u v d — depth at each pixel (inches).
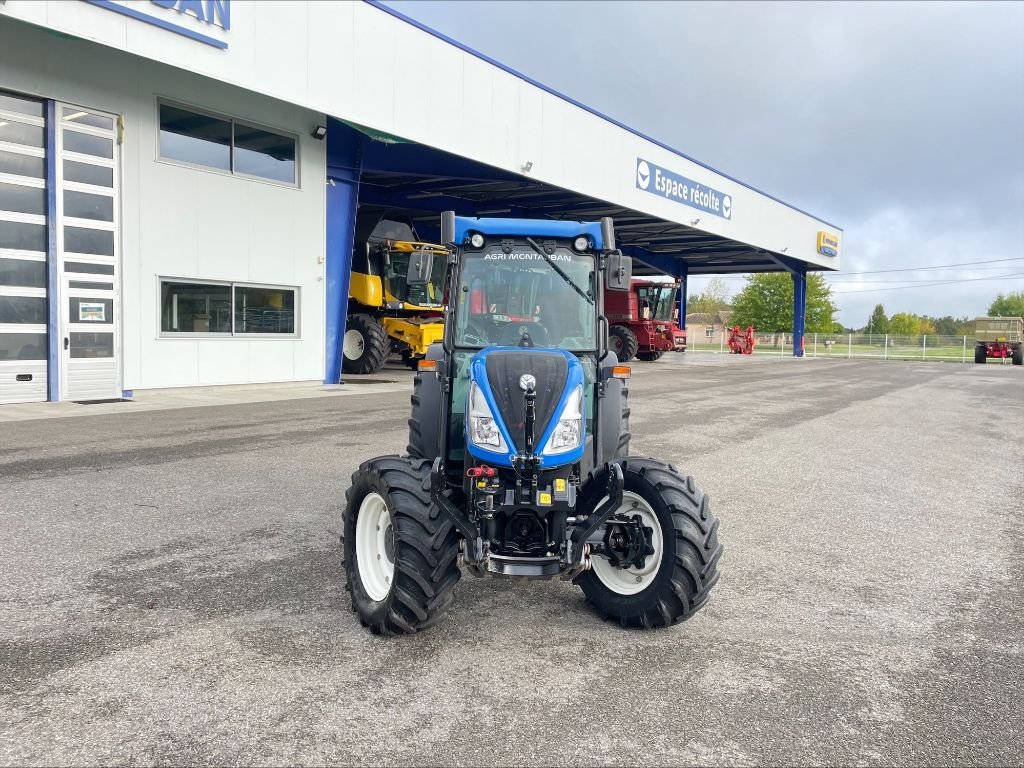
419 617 148.6
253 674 135.5
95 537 211.9
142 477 283.0
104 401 493.0
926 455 383.6
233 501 252.5
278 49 530.3
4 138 448.8
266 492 265.0
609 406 185.5
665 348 1302.9
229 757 109.7
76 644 145.8
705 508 160.1
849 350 2106.3
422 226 1224.2
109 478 280.4
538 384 154.2
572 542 150.9
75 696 126.1
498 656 146.1
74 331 485.7
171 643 147.2
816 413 555.2
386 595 153.7
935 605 177.9
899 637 159.2
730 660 146.6
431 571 147.9
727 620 167.2
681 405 585.6
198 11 480.1
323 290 644.1
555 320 185.8
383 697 128.6
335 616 162.9
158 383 532.1
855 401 657.0
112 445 343.3
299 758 109.9
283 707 124.3
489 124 727.1
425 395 194.5
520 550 152.2
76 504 244.7
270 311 605.6
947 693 134.5
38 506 241.3
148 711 122.0
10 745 111.3
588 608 172.9
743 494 288.2
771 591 185.8
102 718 119.5
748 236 1337.4
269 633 153.2
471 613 168.1
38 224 466.9
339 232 657.0
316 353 643.5
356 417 448.5
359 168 665.0
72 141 477.1
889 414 561.9
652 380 845.2
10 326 458.9
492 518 150.6
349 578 164.1
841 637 158.7
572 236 188.9
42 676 132.8
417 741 115.3
